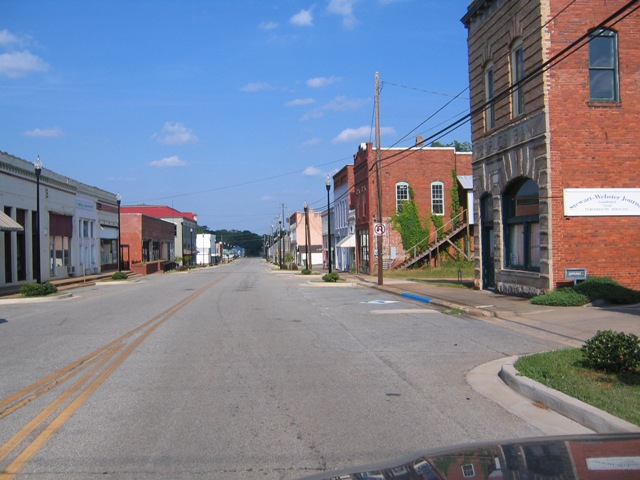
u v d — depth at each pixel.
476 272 23.84
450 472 2.64
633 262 17.78
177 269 78.88
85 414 7.03
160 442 5.99
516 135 19.50
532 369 8.40
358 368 9.61
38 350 11.77
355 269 51.88
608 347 8.16
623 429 5.66
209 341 12.57
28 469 5.26
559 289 17.34
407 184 45.00
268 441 5.99
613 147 17.77
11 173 33.25
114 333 14.07
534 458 2.72
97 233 51.41
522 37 18.89
